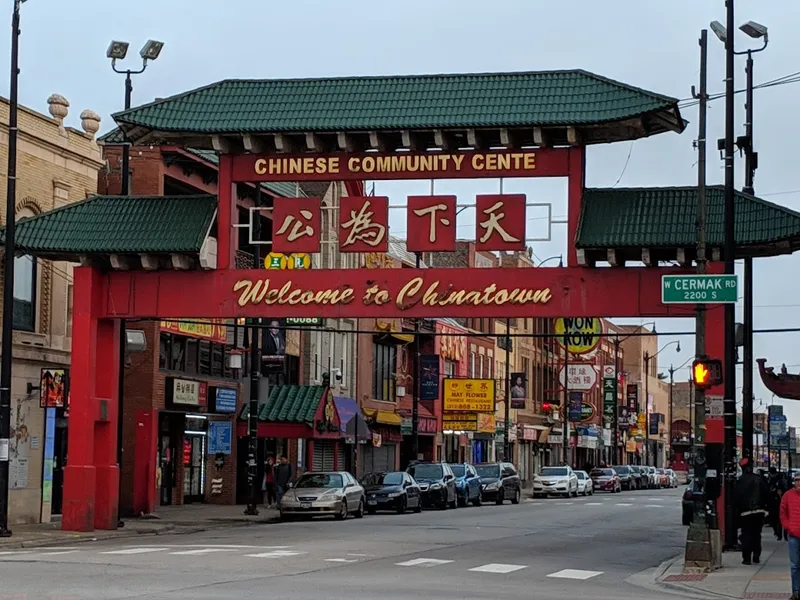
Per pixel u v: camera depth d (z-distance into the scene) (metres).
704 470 23.91
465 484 54.94
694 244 27.58
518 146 29.52
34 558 21.42
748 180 35.31
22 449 32.38
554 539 31.94
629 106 28.19
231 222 30.72
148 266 30.45
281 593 16.61
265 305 30.41
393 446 67.31
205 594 16.12
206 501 46.16
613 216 28.61
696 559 23.75
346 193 58.56
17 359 32.12
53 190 34.16
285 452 53.38
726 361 28.20
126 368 40.41
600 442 110.81
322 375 54.47
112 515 31.17
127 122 29.98
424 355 63.47
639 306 28.70
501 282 29.47
